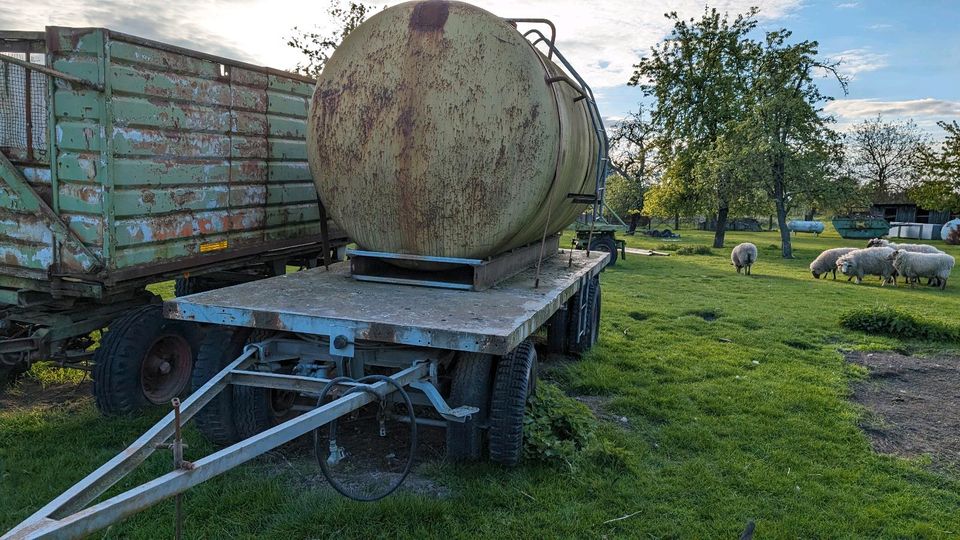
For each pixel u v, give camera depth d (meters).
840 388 6.92
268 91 6.20
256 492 3.79
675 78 31.66
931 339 9.84
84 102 4.31
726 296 13.83
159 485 2.23
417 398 4.24
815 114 26.00
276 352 4.27
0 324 4.90
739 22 30.80
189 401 3.26
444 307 4.12
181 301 4.12
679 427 5.44
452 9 4.59
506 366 4.26
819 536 3.78
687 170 31.53
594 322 8.16
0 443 4.51
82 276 4.46
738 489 4.34
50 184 4.52
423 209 4.68
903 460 5.04
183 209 5.13
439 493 3.96
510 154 4.49
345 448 4.59
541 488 4.05
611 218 40.66
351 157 4.76
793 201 26.83
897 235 49.91
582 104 5.95
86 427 4.79
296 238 6.79
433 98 4.55
